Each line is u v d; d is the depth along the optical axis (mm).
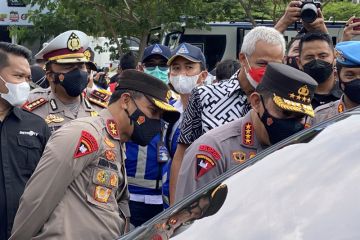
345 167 2592
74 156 3666
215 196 2900
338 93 5055
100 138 3775
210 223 2703
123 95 3914
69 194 3719
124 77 3945
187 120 4699
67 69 5254
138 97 3912
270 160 2922
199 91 4645
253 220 2574
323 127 3004
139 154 5605
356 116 2965
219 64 7422
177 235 2750
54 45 5234
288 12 5602
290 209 2518
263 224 2525
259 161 2979
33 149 4656
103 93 5785
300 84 3555
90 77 6004
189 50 5652
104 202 3770
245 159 3803
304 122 3678
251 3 15086
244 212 2650
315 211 2438
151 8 14094
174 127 5438
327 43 5008
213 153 3822
